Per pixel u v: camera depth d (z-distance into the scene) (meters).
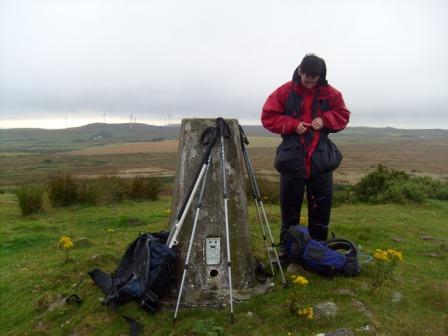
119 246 7.89
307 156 5.76
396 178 15.11
